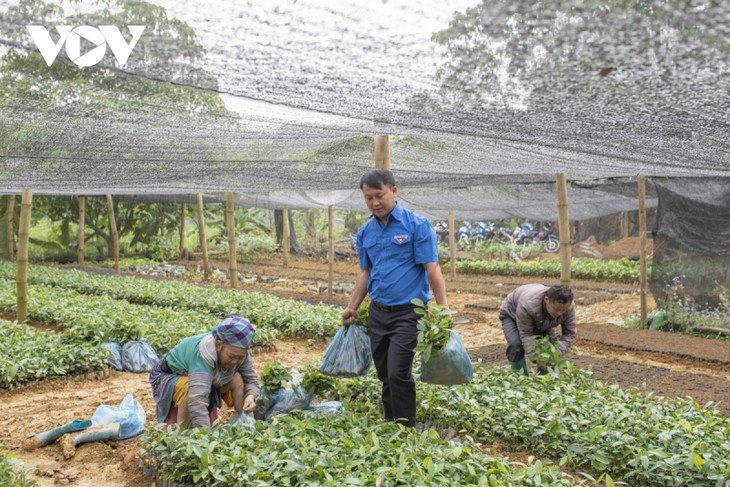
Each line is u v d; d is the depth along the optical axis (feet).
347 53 11.76
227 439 17.24
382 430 18.39
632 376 29.19
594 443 18.71
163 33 11.27
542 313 24.38
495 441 20.68
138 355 31.17
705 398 25.55
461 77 12.76
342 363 20.18
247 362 19.85
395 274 18.99
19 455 20.18
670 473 17.25
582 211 67.21
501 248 97.04
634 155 21.88
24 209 39.22
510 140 19.72
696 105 13.71
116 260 75.05
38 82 16.01
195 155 26.18
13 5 10.88
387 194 18.69
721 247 40.24
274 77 13.26
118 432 20.98
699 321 41.11
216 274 77.92
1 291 49.47
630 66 11.36
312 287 68.08
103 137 21.90
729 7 9.07
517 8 9.79
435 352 18.39
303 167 33.63
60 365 28.45
